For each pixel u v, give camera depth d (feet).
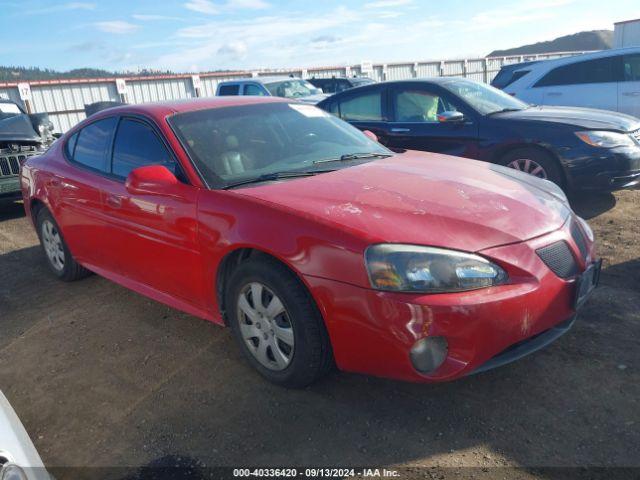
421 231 7.96
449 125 19.94
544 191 10.30
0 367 11.01
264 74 86.79
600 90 27.55
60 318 13.10
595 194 20.98
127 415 8.95
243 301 9.37
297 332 8.52
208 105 12.07
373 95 22.21
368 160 11.58
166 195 10.30
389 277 7.55
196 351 10.87
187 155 10.43
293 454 7.67
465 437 7.77
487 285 7.70
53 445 8.38
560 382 8.88
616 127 17.95
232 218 9.13
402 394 8.89
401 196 9.00
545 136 17.97
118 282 12.84
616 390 8.55
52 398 9.70
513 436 7.72
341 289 7.86
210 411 8.84
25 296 14.75
